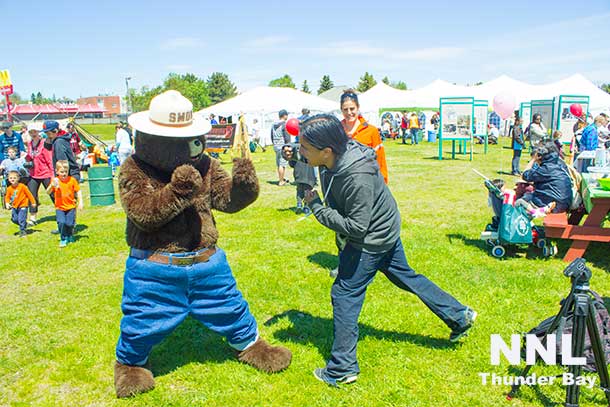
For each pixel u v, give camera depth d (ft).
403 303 16.53
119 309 17.15
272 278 19.35
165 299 11.69
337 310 11.85
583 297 9.78
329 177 11.32
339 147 11.00
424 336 14.21
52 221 33.32
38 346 14.52
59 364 13.52
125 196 11.03
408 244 23.35
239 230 27.66
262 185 45.32
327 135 10.89
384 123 108.47
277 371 12.62
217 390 11.98
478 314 15.51
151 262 11.47
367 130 17.43
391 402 11.29
